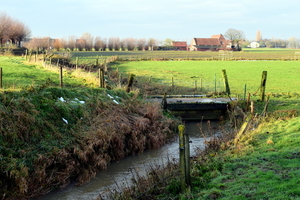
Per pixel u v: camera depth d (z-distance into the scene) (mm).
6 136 13031
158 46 167625
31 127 14125
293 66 62875
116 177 13211
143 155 16188
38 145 13477
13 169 11500
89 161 13977
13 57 48844
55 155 13055
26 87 18828
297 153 11555
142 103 22250
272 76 45781
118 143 15797
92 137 15031
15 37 83750
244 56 102812
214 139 15344
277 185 8773
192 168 10977
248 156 11805
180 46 192750
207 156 12625
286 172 9766
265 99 26141
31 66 35062
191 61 74938
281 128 15727
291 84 37469
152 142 17438
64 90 19000
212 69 56594
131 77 26000
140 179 10781
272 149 12305
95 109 18422
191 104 23594
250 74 48625
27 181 11602
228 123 21047
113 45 144250
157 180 10422
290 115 19391
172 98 27156
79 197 11492
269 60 79812
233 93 30672
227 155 12289
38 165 12352
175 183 9672
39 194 11586
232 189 8992
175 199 8938
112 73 39562
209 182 9836
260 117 18531
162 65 63062
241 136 14703
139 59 74625
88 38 135750
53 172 12539
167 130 19359
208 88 33969
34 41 89125
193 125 22406
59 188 12242
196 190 9273
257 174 9859
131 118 18969
